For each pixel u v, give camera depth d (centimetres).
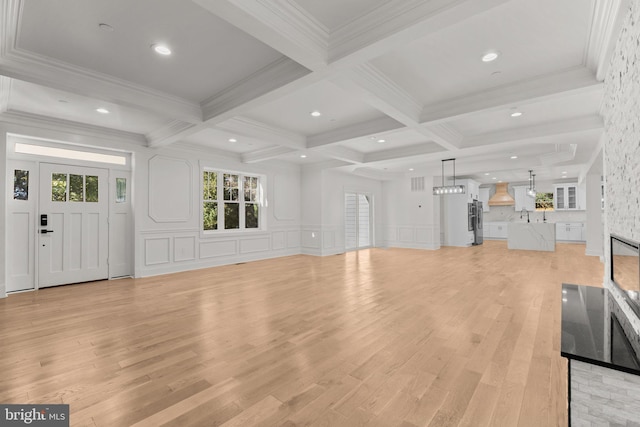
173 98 359
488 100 343
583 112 414
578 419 140
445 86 333
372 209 1008
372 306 363
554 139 489
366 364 225
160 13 215
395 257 775
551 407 173
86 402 180
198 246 623
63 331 289
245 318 324
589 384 138
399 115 363
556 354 238
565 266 623
